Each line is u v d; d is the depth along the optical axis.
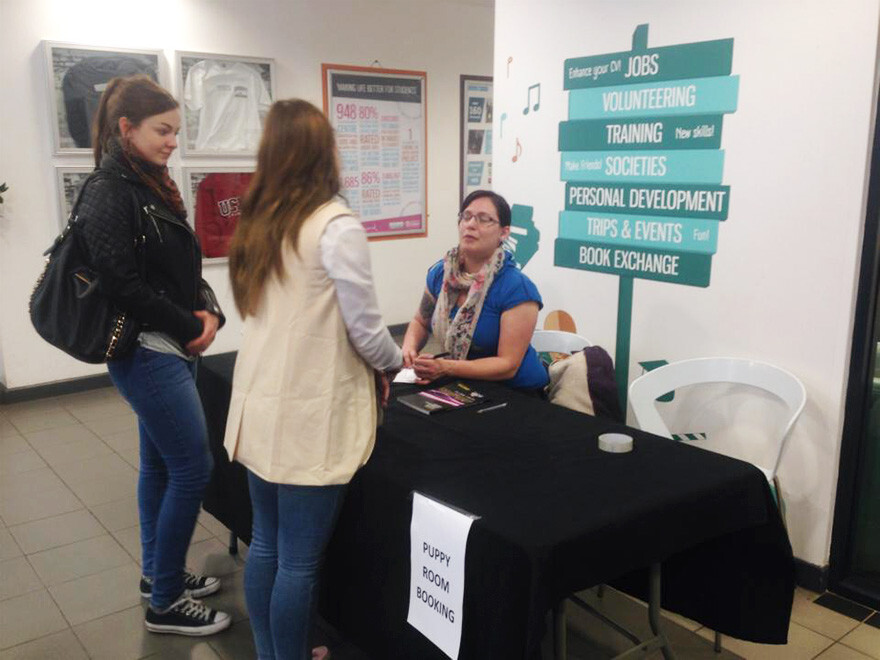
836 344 2.28
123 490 3.24
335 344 1.48
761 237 2.41
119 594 2.44
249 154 4.96
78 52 4.25
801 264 2.32
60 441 3.81
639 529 1.42
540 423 1.90
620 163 2.77
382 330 1.52
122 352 1.86
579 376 2.39
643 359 2.83
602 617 2.06
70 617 2.31
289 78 5.09
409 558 1.54
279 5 4.95
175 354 1.97
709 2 2.42
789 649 2.15
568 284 3.05
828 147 2.21
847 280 2.22
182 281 1.96
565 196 3.00
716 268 2.54
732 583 1.86
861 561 2.47
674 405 2.74
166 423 1.97
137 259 1.84
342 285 1.44
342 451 1.52
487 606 1.36
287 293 1.47
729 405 2.59
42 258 4.39
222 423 2.27
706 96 2.48
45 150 4.30
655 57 2.59
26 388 4.44
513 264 2.38
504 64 3.14
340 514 1.73
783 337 2.40
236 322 5.16
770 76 2.31
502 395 2.12
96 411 4.27
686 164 2.57
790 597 1.82
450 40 5.82
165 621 2.21
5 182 4.20
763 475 1.64
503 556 1.31
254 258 1.49
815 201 2.26
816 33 2.19
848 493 2.34
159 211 1.86
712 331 2.59
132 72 4.45
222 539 2.79
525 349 2.32
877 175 2.13
